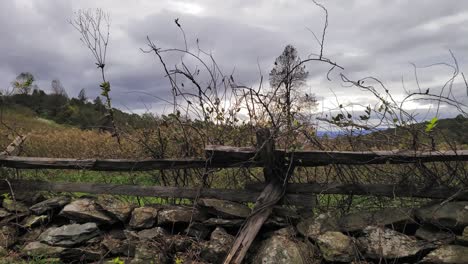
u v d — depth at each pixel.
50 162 3.95
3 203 4.04
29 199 4.05
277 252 2.97
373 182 3.36
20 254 3.60
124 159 3.84
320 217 3.26
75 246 3.60
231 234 3.43
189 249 3.37
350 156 3.16
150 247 3.37
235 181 3.80
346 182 3.41
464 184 3.08
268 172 3.44
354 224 3.14
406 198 3.27
